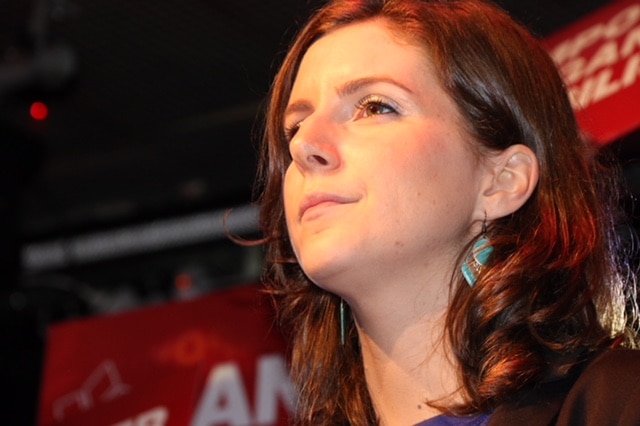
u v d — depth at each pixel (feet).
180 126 21.34
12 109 20.80
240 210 22.85
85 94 20.44
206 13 18.17
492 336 8.48
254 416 16.21
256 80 19.76
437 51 9.00
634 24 12.62
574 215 8.98
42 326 20.56
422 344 8.70
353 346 9.84
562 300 8.59
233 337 16.80
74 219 24.52
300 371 10.03
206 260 23.18
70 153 22.40
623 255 10.36
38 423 17.43
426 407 8.68
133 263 23.97
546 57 9.53
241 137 21.49
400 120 8.77
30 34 18.47
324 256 8.39
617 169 10.65
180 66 19.61
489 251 8.73
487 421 8.28
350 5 9.54
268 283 10.46
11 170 20.49
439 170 8.60
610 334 8.89
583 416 7.73
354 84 8.86
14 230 20.47
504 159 8.96
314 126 8.70
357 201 8.46
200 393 16.65
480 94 8.96
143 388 17.06
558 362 8.38
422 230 8.45
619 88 12.07
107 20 18.58
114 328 17.69
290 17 17.97
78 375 17.56
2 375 20.04
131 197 23.93
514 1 17.63
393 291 8.61
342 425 9.71
